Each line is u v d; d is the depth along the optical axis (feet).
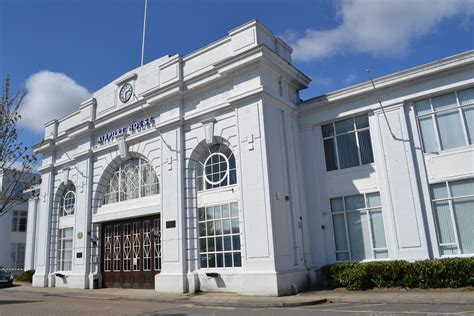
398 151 46.80
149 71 62.95
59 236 75.77
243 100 49.62
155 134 60.18
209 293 48.49
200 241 52.34
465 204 42.63
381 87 48.52
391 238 45.73
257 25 51.60
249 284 44.55
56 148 79.20
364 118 50.72
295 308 35.83
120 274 62.44
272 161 47.37
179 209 53.42
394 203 46.11
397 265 42.29
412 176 45.39
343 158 51.47
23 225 118.93
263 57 48.67
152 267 57.77
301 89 57.52
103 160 68.08
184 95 56.65
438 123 45.57
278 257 44.32
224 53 54.03
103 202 68.33
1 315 37.35
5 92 47.67
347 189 50.03
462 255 41.83
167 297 46.73
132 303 45.34
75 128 71.82
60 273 71.20
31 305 45.75
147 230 60.03
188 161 54.85
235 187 50.08
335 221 50.62
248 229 46.34
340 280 44.88
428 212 44.14
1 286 75.41
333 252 49.65
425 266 40.68
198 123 54.95
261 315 32.32
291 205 48.98
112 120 66.44
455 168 43.50
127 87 66.23
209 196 52.49
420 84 46.65
